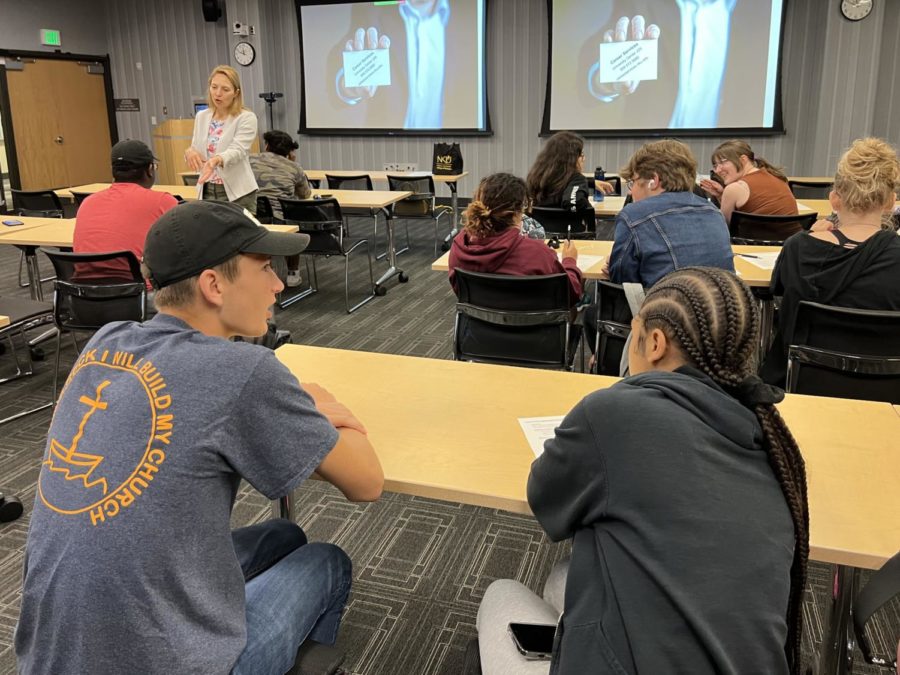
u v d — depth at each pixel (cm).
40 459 282
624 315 238
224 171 433
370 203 501
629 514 85
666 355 96
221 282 110
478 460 131
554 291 246
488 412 152
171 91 1009
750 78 765
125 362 101
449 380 170
